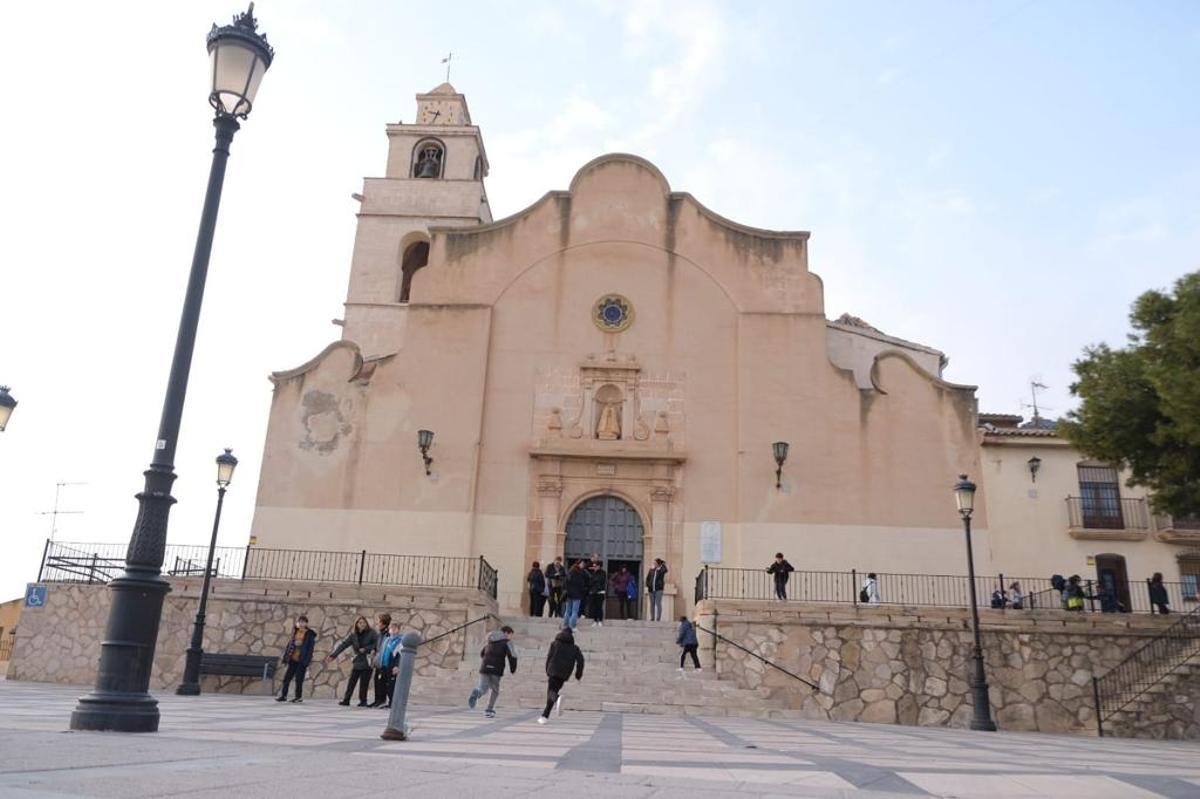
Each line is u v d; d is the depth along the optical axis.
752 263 27.91
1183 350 16.30
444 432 26.33
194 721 9.84
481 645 20.38
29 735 6.61
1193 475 17.03
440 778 5.28
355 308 33.44
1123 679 18.98
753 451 26.12
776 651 19.38
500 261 28.09
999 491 25.61
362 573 22.53
